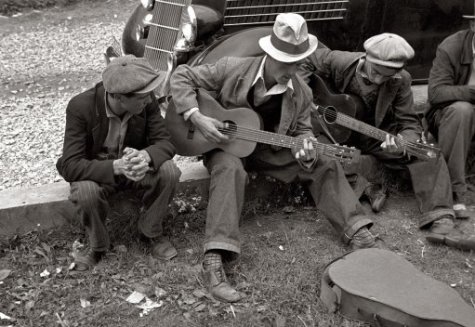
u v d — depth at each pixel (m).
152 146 3.36
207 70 3.56
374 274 3.18
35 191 3.75
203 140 3.56
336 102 4.00
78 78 7.38
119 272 3.41
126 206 3.73
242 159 3.71
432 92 4.17
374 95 3.98
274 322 3.08
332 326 3.05
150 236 3.50
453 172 4.06
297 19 3.30
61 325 3.02
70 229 3.70
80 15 10.80
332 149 3.67
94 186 3.20
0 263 3.43
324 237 3.84
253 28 4.22
